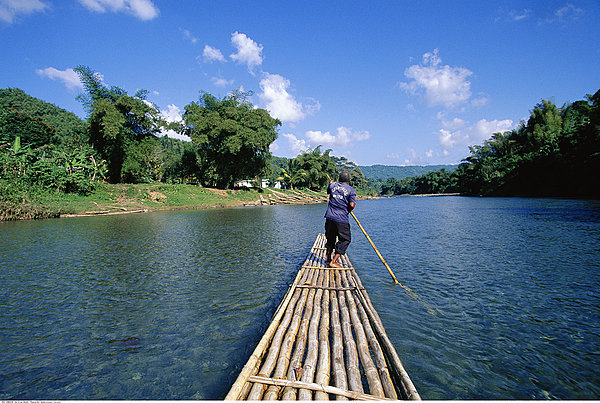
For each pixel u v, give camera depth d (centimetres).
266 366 257
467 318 395
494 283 532
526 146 5300
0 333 369
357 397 218
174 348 329
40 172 2203
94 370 292
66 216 1958
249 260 730
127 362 305
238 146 3506
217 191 3794
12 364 304
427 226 1373
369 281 555
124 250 860
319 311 374
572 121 4759
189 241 1016
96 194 2505
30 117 3334
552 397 249
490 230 1166
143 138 3569
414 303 446
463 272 604
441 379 273
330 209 584
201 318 402
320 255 721
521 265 644
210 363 300
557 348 322
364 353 277
